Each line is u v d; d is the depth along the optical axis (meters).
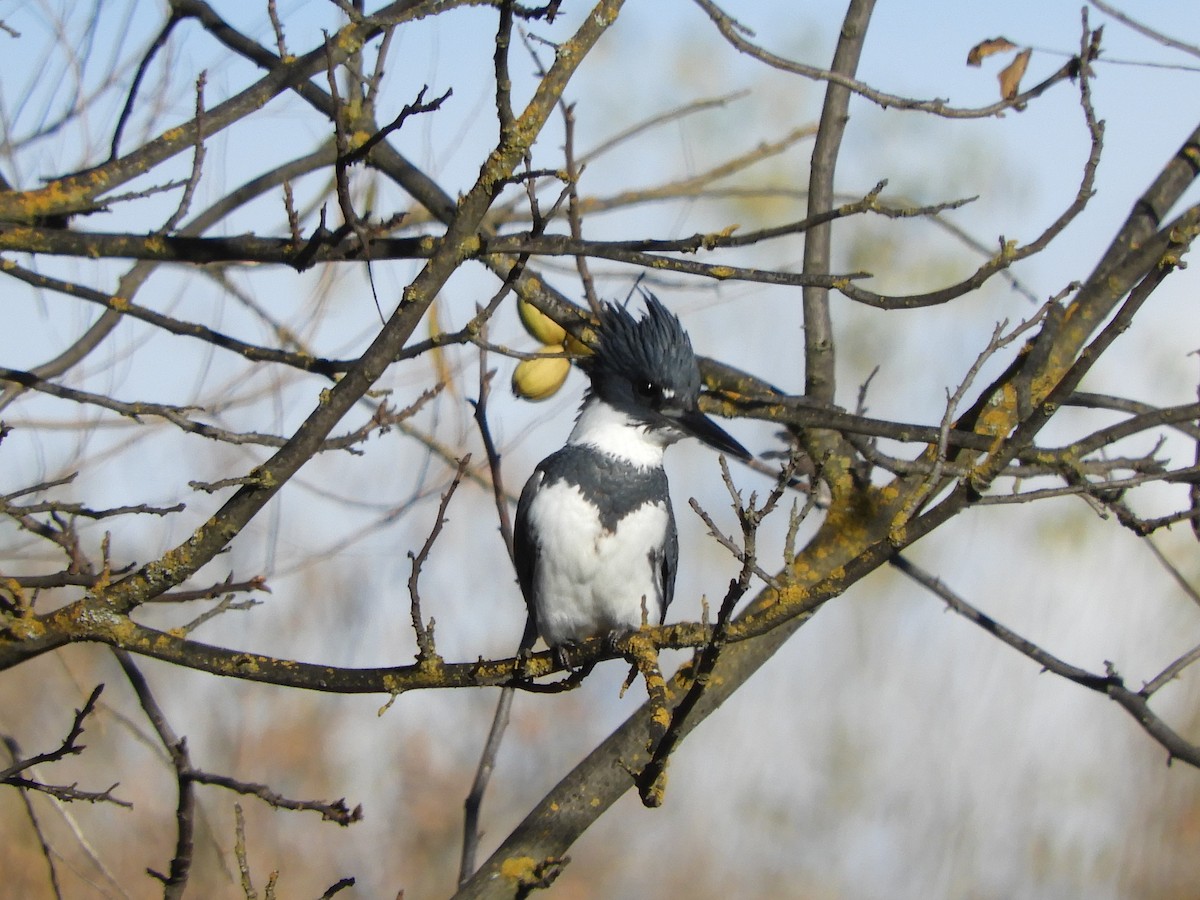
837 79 5.72
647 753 7.03
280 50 6.19
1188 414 6.54
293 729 15.95
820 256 7.75
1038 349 7.12
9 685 14.09
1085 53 5.77
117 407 6.18
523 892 6.71
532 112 4.73
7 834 12.43
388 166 7.95
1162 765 16.58
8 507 5.67
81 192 5.92
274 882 5.49
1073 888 15.63
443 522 5.19
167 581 5.08
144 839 13.87
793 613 4.94
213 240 6.18
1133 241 7.65
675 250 5.73
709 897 16.03
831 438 7.61
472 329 5.94
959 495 4.97
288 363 6.53
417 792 16.30
